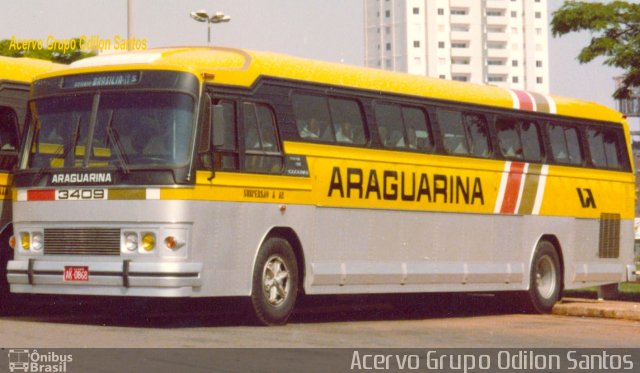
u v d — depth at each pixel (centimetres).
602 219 2617
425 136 2183
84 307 2311
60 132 1802
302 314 2295
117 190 1733
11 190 1923
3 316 2033
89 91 1792
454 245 2234
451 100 2244
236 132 1803
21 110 1970
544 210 2455
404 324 2055
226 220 1775
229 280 1783
